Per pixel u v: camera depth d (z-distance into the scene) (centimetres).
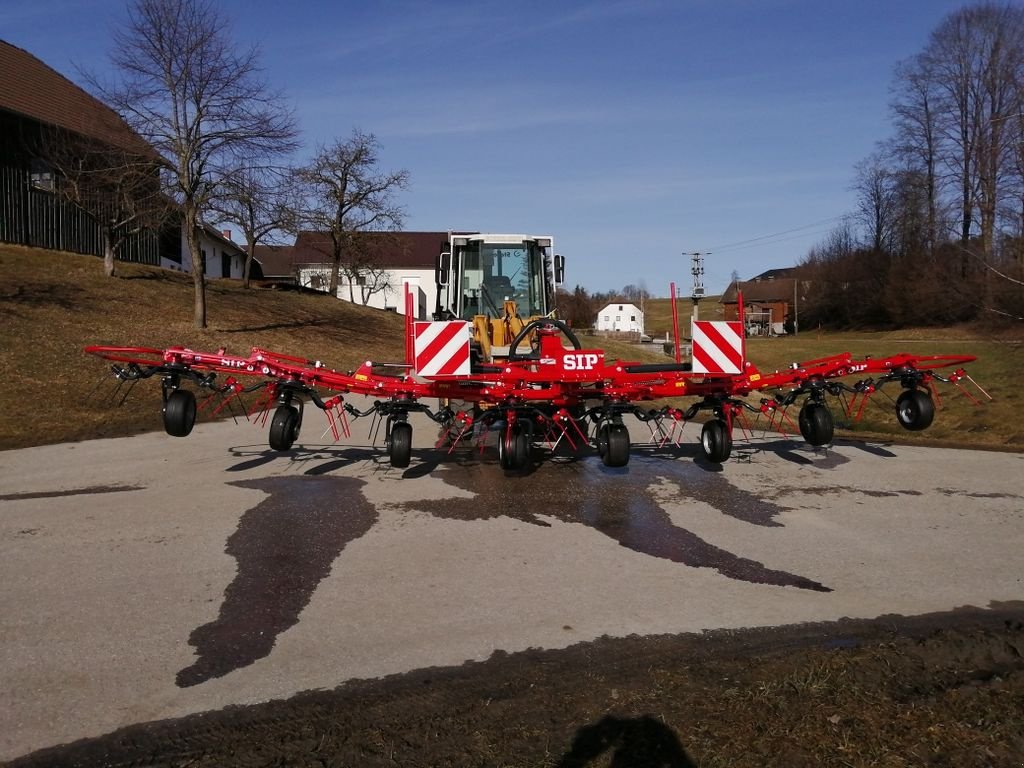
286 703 388
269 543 650
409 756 340
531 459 1007
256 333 2700
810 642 452
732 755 335
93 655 443
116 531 684
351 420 1412
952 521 718
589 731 357
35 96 2856
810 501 791
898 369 853
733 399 861
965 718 360
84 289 2572
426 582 560
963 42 5178
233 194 2431
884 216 6962
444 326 766
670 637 460
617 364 880
